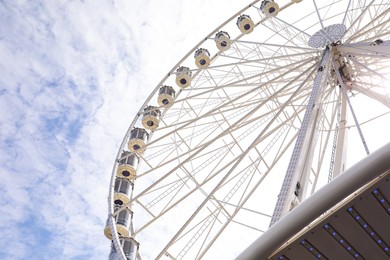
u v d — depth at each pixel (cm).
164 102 2633
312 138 1315
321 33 2134
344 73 1978
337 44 1994
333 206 697
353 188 684
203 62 2619
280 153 1906
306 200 703
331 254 742
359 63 1833
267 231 716
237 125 2012
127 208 2050
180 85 2620
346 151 1786
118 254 1689
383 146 682
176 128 2158
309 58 2042
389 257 733
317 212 691
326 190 690
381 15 1911
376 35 1914
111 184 2145
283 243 717
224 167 1812
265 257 718
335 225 724
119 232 1923
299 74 2061
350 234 727
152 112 2520
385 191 703
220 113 2147
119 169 2242
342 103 1936
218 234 1667
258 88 2028
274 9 2514
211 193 1580
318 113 1427
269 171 1817
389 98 1630
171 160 2066
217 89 2298
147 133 2520
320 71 1716
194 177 1950
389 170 693
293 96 1784
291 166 1105
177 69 2677
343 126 1870
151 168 2186
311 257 746
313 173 1789
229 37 2636
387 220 713
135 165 2284
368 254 735
